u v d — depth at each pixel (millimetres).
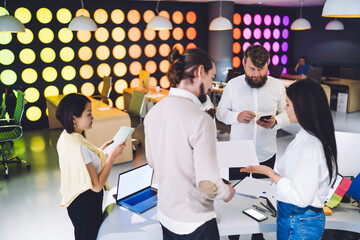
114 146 2115
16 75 6543
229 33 8766
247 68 2453
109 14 7340
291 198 1365
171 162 1209
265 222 1763
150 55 8094
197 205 1245
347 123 7062
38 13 6539
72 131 1871
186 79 1196
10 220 3387
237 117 2492
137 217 1855
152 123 1271
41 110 6945
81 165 1768
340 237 2525
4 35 6285
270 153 2711
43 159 5156
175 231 1289
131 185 2072
